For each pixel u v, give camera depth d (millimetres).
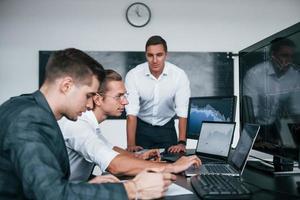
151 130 2824
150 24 3947
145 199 929
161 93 2736
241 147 1527
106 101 1655
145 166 1399
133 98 2740
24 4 3844
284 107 1408
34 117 924
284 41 1413
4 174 902
